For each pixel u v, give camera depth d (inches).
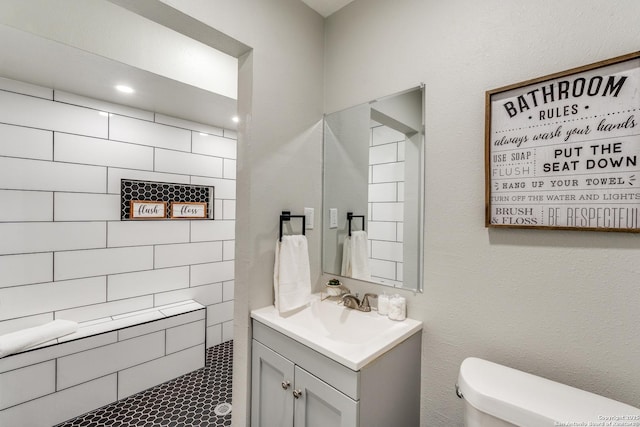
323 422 39.1
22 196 60.7
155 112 80.1
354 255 57.4
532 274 36.9
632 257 30.6
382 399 38.9
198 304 85.8
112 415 63.5
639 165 29.7
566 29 34.5
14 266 60.0
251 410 51.8
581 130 33.0
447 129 44.4
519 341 37.9
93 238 70.1
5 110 58.6
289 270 53.0
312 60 60.7
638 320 30.4
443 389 44.8
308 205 60.5
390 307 48.2
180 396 70.5
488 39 40.4
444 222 44.7
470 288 42.0
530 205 36.4
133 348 70.0
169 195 83.4
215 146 94.0
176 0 40.0
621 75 30.7
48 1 44.8
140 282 78.3
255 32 50.0
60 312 65.7
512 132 37.8
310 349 40.3
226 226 97.6
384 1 52.8
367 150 55.2
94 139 69.7
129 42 53.5
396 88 50.8
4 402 53.7
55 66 54.1
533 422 28.0
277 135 54.0
